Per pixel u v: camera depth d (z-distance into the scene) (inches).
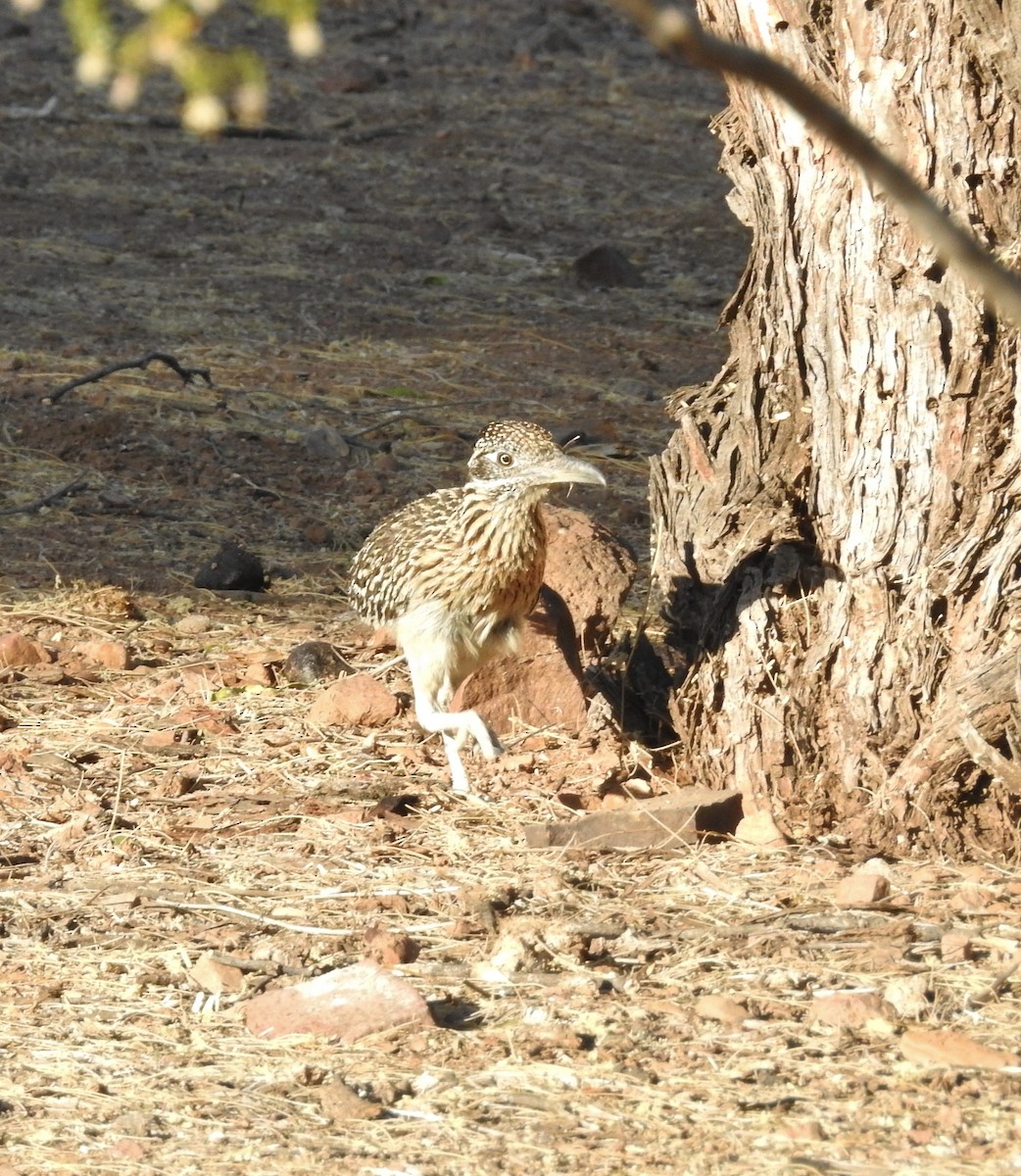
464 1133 276.1
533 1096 288.2
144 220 1152.2
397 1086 292.2
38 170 1250.6
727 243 1171.9
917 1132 271.1
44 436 753.6
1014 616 390.6
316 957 344.8
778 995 324.8
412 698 512.4
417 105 1503.4
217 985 332.8
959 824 402.6
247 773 455.8
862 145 133.2
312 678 528.1
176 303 977.5
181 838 412.5
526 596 449.4
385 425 786.2
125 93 144.7
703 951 345.4
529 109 1519.4
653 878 386.0
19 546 638.5
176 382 839.1
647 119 1510.8
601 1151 269.0
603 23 1845.5
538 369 899.4
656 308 1027.9
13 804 431.8
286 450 760.3
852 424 404.2
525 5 1879.9
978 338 379.9
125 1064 303.3
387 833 412.2
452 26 1797.5
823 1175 257.0
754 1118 277.9
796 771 419.8
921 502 397.7
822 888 377.1
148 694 513.7
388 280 1048.8
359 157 1344.7
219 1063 303.6
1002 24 366.9
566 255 1129.4
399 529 456.4
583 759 460.4
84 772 452.4
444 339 945.5
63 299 967.6
